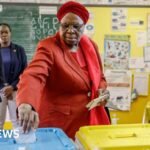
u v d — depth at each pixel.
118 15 4.07
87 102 1.66
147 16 4.09
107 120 1.74
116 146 1.00
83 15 1.58
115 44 4.10
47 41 1.59
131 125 1.31
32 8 4.01
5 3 3.97
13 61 3.57
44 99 1.60
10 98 3.53
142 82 4.13
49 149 1.04
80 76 1.62
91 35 4.06
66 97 1.62
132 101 4.14
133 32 4.11
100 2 4.03
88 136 1.14
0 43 3.60
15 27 4.02
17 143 1.11
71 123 1.62
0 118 3.53
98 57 1.85
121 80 4.13
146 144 1.02
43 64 1.46
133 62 4.13
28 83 1.30
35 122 1.17
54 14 4.03
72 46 1.67
